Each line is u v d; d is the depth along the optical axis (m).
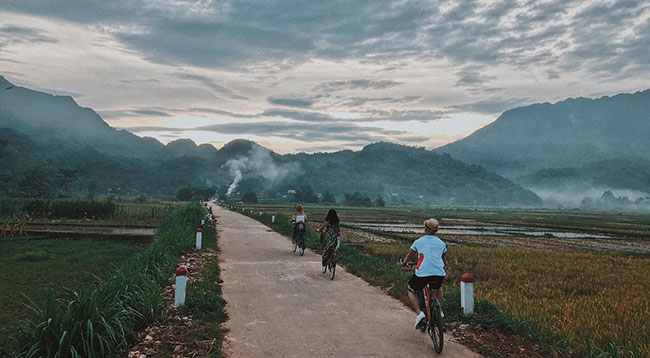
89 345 4.70
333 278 10.49
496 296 9.83
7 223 23.48
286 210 93.88
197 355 5.16
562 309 8.83
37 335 4.64
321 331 6.26
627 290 12.68
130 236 21.36
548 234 44.53
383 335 6.16
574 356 5.74
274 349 5.43
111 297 5.93
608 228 65.25
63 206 34.53
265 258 13.86
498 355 5.55
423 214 110.38
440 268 5.75
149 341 5.54
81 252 16.78
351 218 76.06
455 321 7.04
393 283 9.96
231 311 7.19
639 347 6.10
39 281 10.92
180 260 11.94
